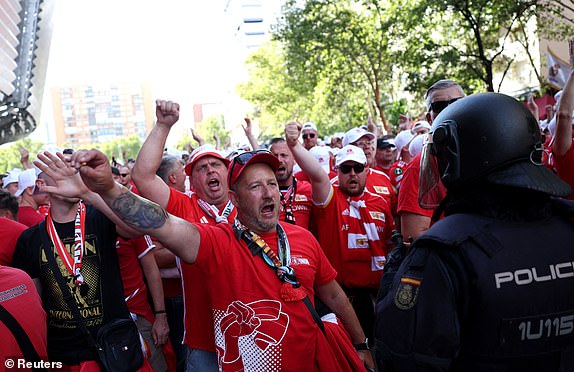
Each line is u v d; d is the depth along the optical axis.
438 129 2.02
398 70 31.27
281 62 45.78
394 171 7.48
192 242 2.72
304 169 4.80
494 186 1.92
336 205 5.01
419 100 26.95
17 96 13.84
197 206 4.03
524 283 1.79
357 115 35.78
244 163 2.84
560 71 22.44
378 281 5.05
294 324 2.77
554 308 1.83
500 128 1.90
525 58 29.77
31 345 2.79
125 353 3.39
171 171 5.44
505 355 1.79
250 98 50.59
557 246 1.88
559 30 25.52
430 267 1.83
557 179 1.93
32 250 3.51
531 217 1.91
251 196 2.85
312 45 28.53
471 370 1.83
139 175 3.69
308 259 2.99
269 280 2.79
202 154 4.07
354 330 3.34
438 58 21.34
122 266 4.44
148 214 2.56
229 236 2.84
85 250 3.51
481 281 1.77
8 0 10.38
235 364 2.80
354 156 4.93
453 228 1.88
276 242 2.94
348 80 30.34
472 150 1.92
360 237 4.99
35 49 15.06
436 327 1.76
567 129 3.92
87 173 2.39
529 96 4.40
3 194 4.31
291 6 29.39
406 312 1.83
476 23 20.61
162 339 4.47
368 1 26.25
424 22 22.44
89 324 3.45
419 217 3.71
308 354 2.80
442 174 2.05
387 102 37.03
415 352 1.79
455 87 3.71
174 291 5.02
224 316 2.80
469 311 1.80
